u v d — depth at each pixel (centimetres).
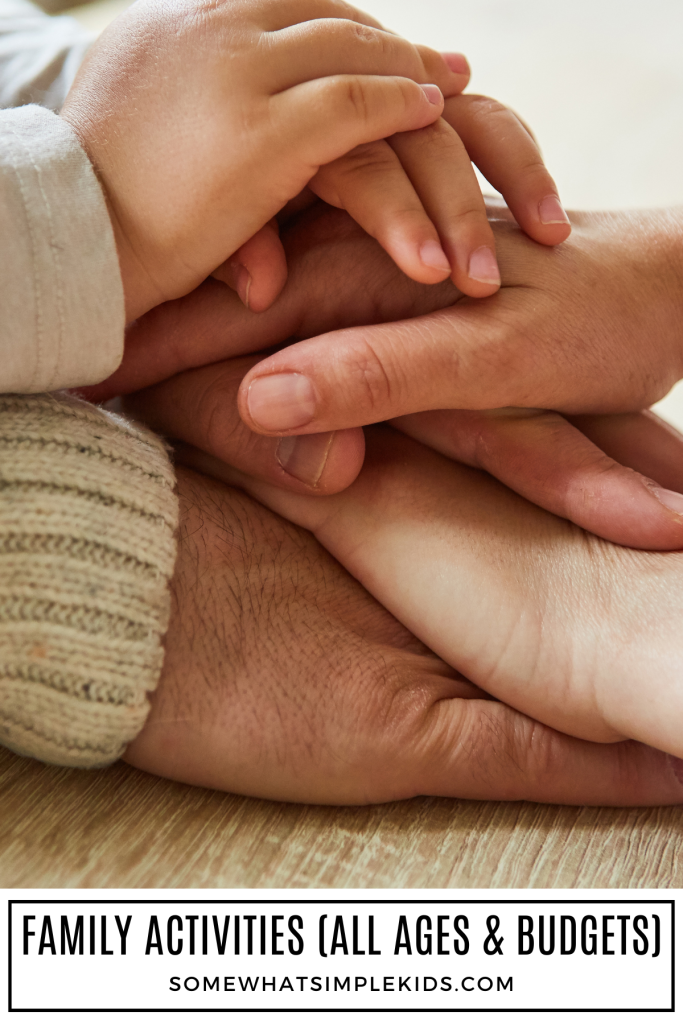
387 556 48
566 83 103
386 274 49
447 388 46
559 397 48
